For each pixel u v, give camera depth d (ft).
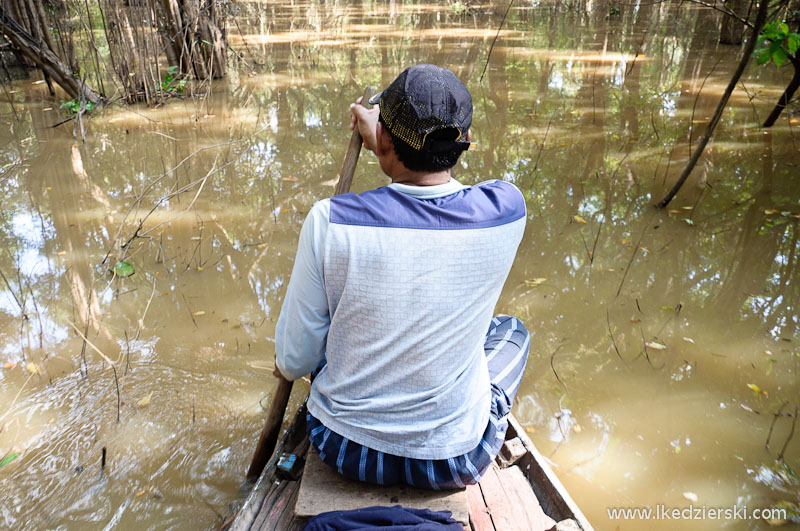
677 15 37.76
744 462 7.45
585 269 11.32
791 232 12.54
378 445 4.98
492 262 4.70
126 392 8.51
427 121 4.41
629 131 18.16
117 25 21.29
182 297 10.62
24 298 10.59
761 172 15.28
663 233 12.54
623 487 7.13
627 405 8.30
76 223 13.14
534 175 15.16
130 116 20.20
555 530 5.33
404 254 4.51
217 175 15.43
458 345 4.79
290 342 5.13
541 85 22.93
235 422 8.05
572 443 7.72
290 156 16.57
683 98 21.31
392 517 4.78
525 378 8.77
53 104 21.21
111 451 7.58
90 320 10.03
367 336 4.72
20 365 9.00
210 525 6.65
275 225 12.95
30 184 15.03
